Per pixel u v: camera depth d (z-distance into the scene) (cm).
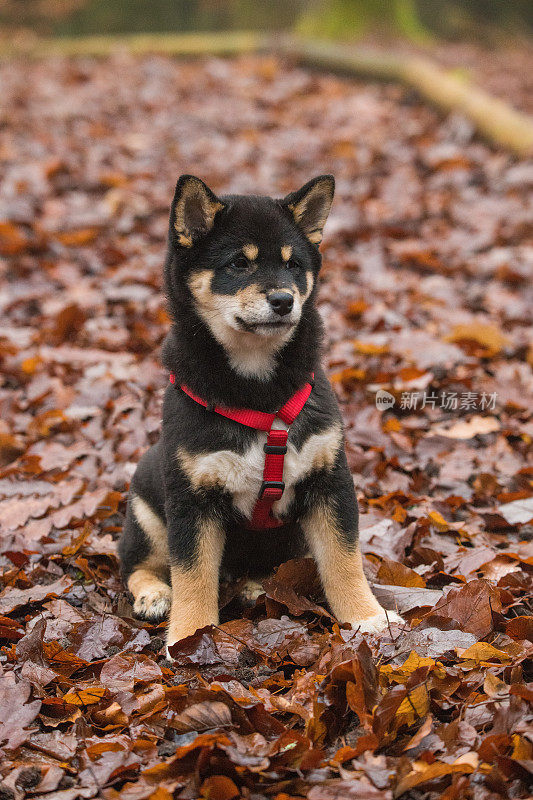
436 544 406
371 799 242
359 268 769
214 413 347
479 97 1224
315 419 354
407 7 2023
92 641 344
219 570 375
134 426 525
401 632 336
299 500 362
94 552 419
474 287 727
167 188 991
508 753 262
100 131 1201
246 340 347
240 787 259
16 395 574
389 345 609
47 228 855
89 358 613
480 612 327
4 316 700
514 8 2692
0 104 1306
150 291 723
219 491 351
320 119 1280
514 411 538
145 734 284
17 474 490
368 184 986
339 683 290
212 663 321
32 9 2500
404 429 522
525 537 420
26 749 285
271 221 368
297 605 352
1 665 322
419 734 269
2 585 396
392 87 1453
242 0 2553
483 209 892
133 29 2558
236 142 1173
